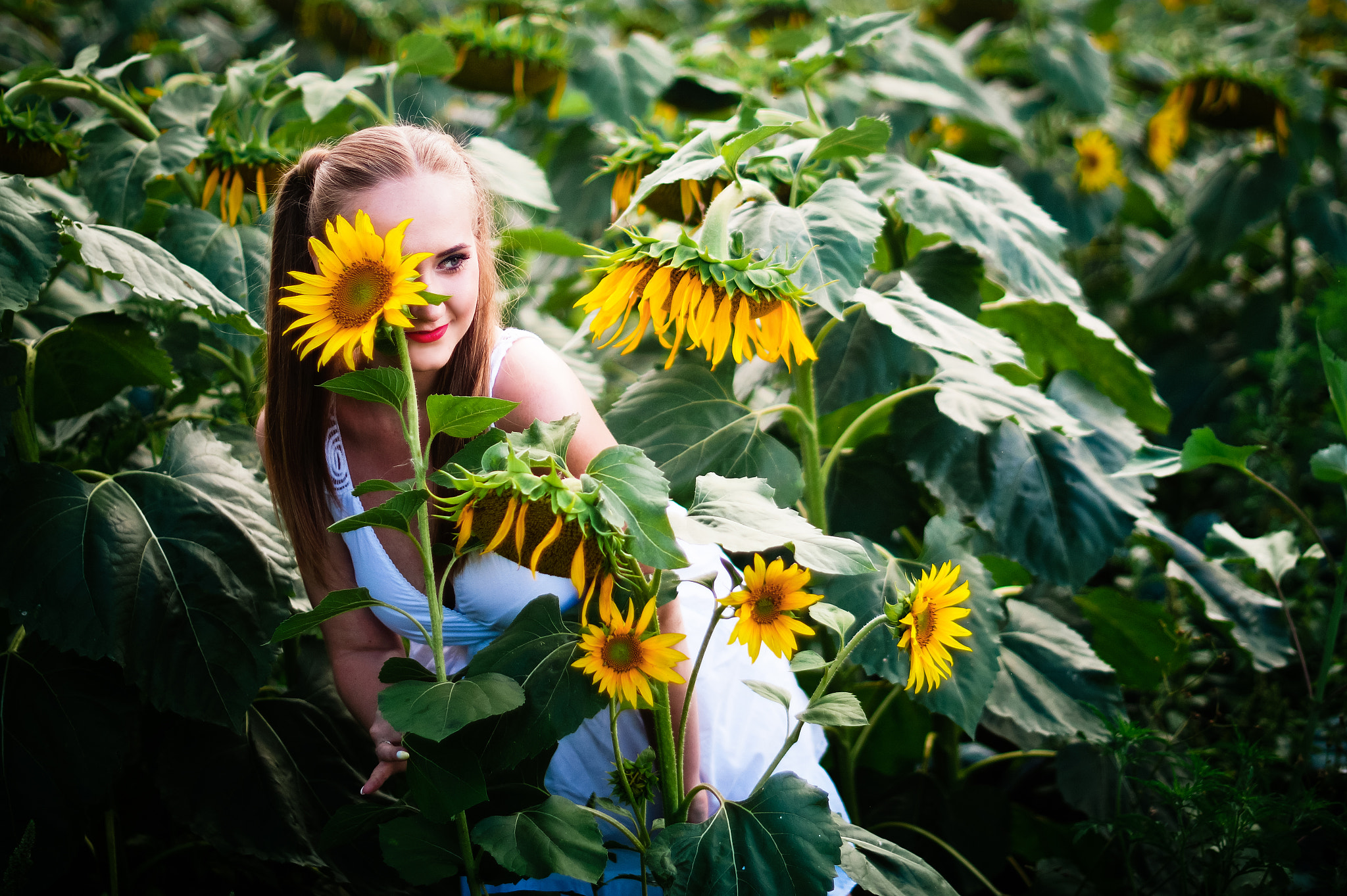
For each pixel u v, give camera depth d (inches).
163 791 67.1
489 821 48.4
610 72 120.3
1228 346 150.7
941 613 50.4
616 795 52.7
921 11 181.9
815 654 52.3
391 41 169.2
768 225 62.4
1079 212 152.3
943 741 86.7
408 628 61.9
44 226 60.5
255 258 79.5
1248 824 68.0
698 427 73.0
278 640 47.2
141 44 199.3
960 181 80.4
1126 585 104.6
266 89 91.2
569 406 57.2
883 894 54.7
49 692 65.1
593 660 46.7
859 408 84.6
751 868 49.7
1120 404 91.5
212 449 70.2
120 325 73.2
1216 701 93.9
